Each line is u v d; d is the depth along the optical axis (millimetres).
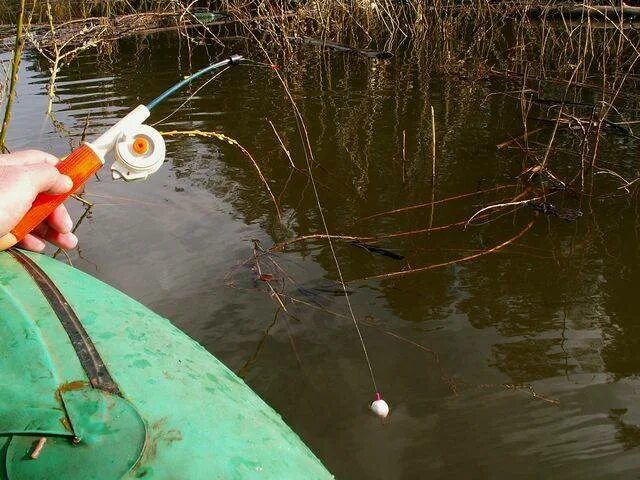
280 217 3355
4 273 1181
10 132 4520
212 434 958
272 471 953
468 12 8039
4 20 9273
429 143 4430
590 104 5168
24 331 1031
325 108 5262
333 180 3838
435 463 1860
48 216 1316
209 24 8703
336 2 8188
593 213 3395
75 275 1298
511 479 1800
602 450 1895
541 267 2885
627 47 6262
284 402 2092
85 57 7316
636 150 4242
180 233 3164
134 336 1137
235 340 2371
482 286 2744
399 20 8766
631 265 2900
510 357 2293
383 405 2049
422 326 2469
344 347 2348
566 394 2123
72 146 4230
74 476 818
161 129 4723
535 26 7719
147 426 919
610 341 2377
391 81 6086
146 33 8508
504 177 3861
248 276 2779
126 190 3662
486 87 5840
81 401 919
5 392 919
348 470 1839
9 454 835
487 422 2014
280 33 7832
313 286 2730
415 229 3240
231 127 4797
